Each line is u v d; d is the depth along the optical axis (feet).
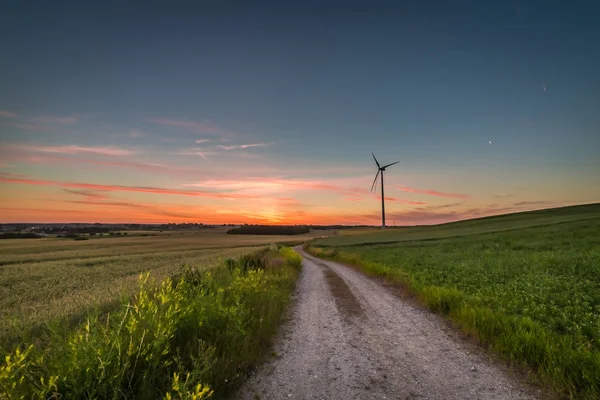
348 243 205.36
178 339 17.99
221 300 23.36
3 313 38.06
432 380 16.05
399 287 45.50
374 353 20.13
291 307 34.47
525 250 78.74
